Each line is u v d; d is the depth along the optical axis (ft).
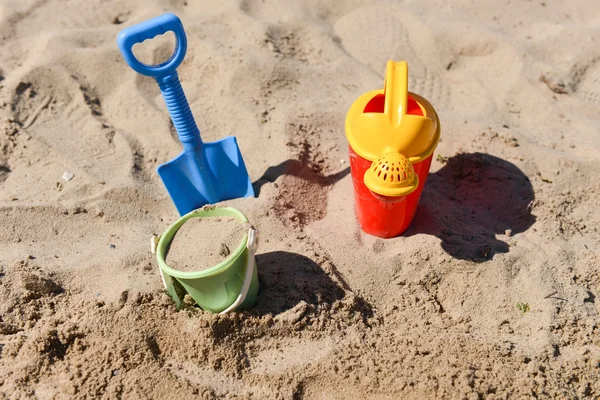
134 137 4.20
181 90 3.50
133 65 3.30
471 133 4.15
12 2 5.29
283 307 3.26
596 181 3.92
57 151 4.06
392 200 3.16
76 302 3.30
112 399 3.00
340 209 3.76
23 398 3.01
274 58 4.65
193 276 2.96
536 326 3.26
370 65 4.83
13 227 3.60
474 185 3.89
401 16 5.16
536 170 3.94
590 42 4.80
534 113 4.41
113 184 3.84
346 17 5.23
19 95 4.40
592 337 3.23
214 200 3.79
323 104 4.38
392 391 3.06
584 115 4.37
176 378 3.07
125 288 3.28
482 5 5.25
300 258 3.43
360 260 3.47
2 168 3.98
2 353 3.13
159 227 3.70
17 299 3.28
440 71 4.81
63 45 4.78
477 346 3.18
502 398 3.03
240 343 3.19
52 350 3.13
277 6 5.25
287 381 3.10
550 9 5.23
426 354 3.18
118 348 3.11
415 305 3.36
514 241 3.56
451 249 3.48
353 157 3.34
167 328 3.20
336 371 3.13
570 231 3.69
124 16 5.24
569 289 3.38
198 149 3.66
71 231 3.63
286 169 3.87
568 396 3.05
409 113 3.42
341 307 3.31
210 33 4.87
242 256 3.06
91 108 4.39
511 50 4.79
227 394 3.07
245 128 4.18
